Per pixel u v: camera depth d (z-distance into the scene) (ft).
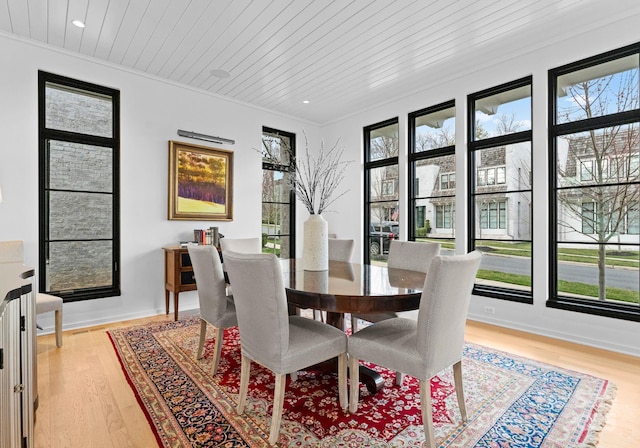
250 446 5.30
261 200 16.11
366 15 8.98
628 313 9.03
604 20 9.25
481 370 8.03
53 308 9.23
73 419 5.98
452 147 13.10
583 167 10.17
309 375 7.95
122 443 5.36
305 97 14.92
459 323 5.77
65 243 11.31
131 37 10.09
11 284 4.39
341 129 17.58
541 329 10.57
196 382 7.41
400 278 7.46
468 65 11.92
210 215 14.25
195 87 13.82
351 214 16.99
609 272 9.73
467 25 9.48
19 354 4.21
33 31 9.79
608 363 8.41
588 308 9.66
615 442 5.38
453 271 5.20
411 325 6.70
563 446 5.29
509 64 11.27
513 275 11.66
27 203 10.26
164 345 9.59
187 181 13.60
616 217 9.62
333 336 6.30
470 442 5.38
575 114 10.27
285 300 5.52
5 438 3.68
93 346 9.49
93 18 9.13
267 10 8.75
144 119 12.63
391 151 15.65
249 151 15.67
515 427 5.78
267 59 11.44
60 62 10.81
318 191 18.31
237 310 6.19
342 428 5.79
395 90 14.12
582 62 9.93
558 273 10.61
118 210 12.18
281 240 17.37
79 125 11.55
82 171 11.65
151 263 12.77
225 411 6.29
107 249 12.13
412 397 6.86
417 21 9.27
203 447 5.27
